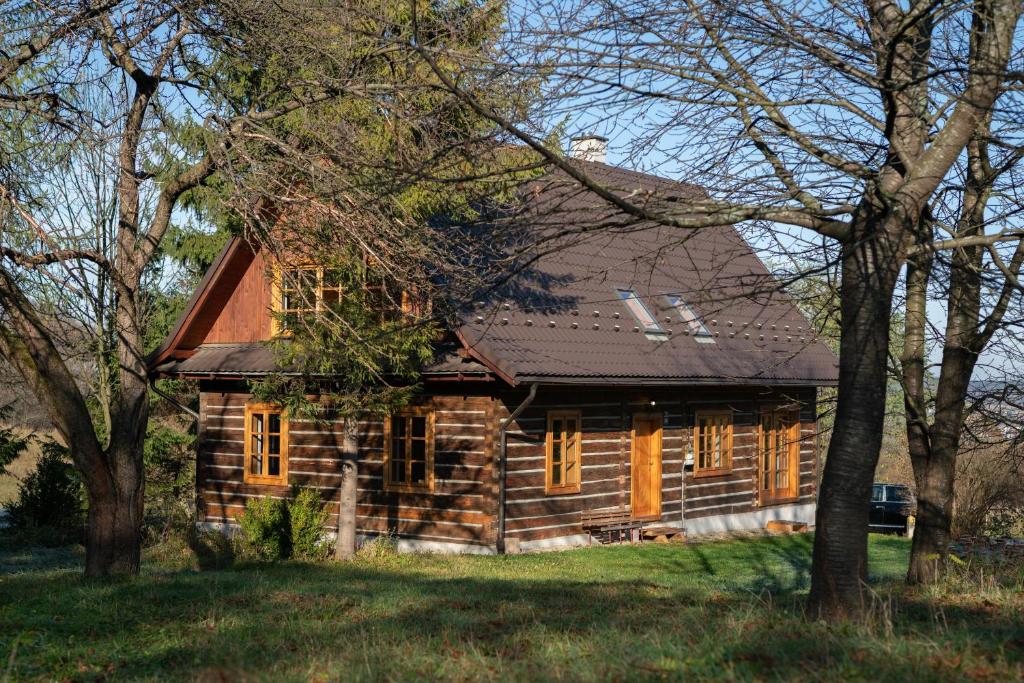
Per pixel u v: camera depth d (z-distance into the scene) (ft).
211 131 40.93
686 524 77.30
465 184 30.73
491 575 52.11
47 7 38.32
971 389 37.55
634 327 71.10
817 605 27.04
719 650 22.18
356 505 68.69
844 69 26.12
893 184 27.25
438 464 65.57
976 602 30.40
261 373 70.33
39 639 28.91
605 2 26.07
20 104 40.42
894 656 20.94
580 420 68.85
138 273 45.06
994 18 26.17
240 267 75.61
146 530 77.36
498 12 29.50
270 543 61.62
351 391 58.70
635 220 27.02
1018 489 56.49
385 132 39.65
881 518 84.58
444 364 61.62
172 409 96.07
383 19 29.81
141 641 28.78
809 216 27.48
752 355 79.51
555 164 24.70
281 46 40.32
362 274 46.62
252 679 21.06
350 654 24.81
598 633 26.66
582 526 68.64
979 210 34.83
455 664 23.24
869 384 26.86
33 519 79.92
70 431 43.11
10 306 41.09
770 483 86.74
